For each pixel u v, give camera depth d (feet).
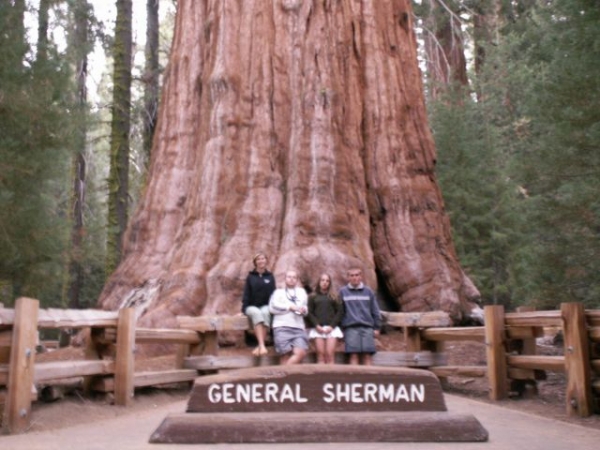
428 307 46.47
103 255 87.76
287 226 45.06
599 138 44.86
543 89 49.29
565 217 48.96
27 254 51.19
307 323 34.73
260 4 49.96
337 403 17.65
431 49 99.04
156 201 50.03
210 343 34.22
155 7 79.20
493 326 30.17
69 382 30.17
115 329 28.58
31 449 17.67
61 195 89.15
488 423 22.13
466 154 81.05
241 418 17.28
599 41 44.73
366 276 43.86
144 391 31.53
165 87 53.72
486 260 80.53
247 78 48.67
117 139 73.72
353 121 49.44
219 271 42.98
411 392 17.90
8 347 21.66
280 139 47.96
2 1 51.65
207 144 47.65
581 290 50.72
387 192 49.52
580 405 24.17
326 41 49.16
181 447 16.85
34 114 50.60
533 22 73.36
